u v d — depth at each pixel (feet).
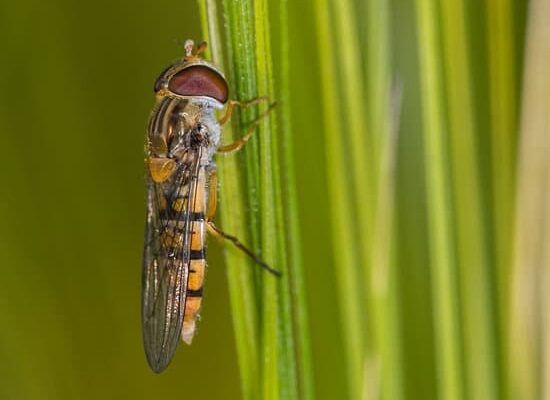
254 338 0.25
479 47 0.26
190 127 0.28
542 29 0.26
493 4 0.26
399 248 0.27
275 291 0.25
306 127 0.26
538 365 0.26
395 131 0.27
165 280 0.28
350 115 0.25
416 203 0.27
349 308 0.26
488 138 0.26
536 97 0.26
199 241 0.28
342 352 0.26
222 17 0.26
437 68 0.25
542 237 0.26
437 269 0.26
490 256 0.26
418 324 0.27
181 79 0.28
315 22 0.26
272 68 0.25
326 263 0.26
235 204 0.25
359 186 0.25
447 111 0.25
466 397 0.26
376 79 0.26
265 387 0.25
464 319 0.26
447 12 0.25
